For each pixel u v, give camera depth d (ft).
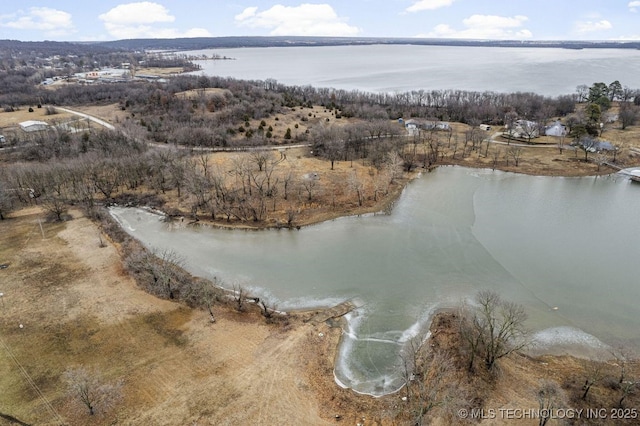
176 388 135.85
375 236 240.32
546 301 182.39
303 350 153.79
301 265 212.43
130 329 163.02
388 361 150.20
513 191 308.81
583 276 201.46
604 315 173.47
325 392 136.46
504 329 152.56
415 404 129.08
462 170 353.31
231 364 146.10
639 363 146.51
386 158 343.46
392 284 195.83
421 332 164.55
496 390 132.77
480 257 217.77
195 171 301.22
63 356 149.48
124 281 193.98
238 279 201.36
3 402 131.13
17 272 199.93
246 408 128.88
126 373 141.79
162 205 281.74
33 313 171.83
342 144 371.35
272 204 274.57
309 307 180.55
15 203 278.05
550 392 130.72
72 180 301.63
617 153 374.84
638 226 255.09
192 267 211.82
